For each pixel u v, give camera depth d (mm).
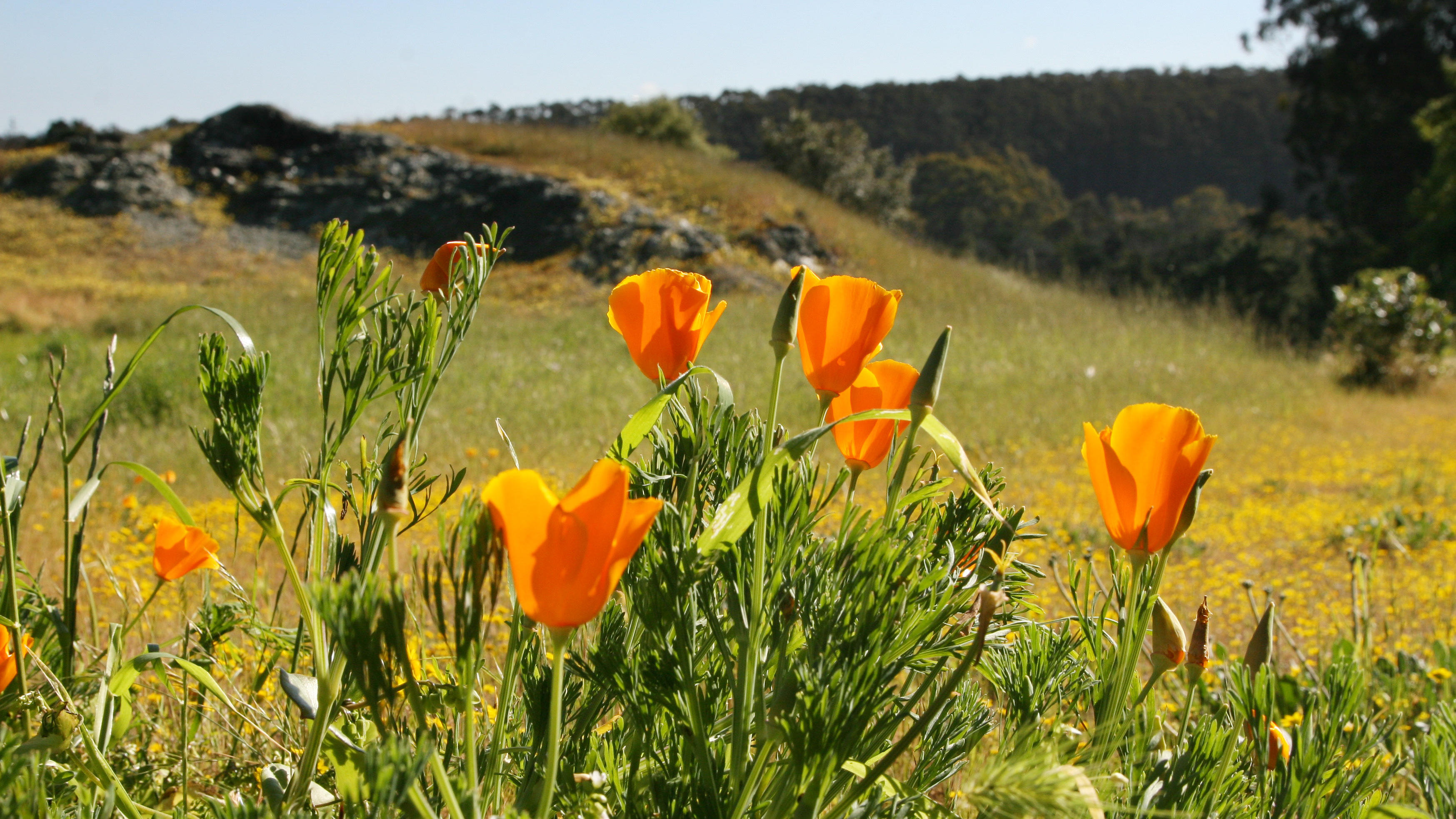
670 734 1021
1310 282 24891
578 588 637
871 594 829
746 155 75375
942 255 20781
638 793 957
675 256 17266
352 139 23516
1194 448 874
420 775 759
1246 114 84438
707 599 930
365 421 6590
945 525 1050
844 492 4344
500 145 23609
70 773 993
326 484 938
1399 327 12547
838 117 82938
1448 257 21828
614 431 7109
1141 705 1088
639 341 1002
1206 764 1004
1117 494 901
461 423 7188
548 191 19984
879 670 810
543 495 622
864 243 18734
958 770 998
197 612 1442
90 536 3924
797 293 893
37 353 10938
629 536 631
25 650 1047
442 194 21078
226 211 21547
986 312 15117
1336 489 6609
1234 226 70000
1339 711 1176
